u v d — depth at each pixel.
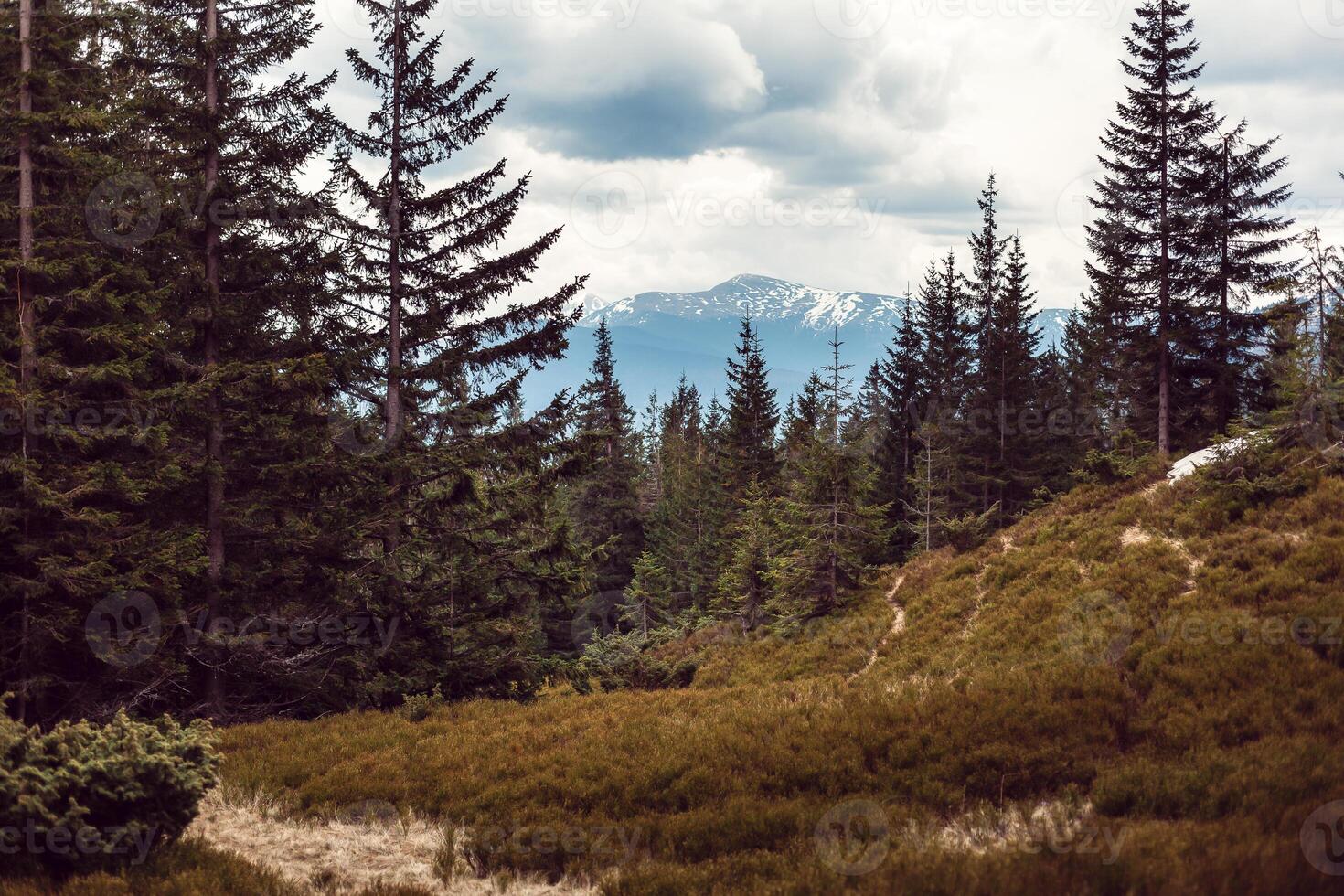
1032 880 6.16
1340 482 16.11
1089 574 17.86
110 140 14.90
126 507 14.48
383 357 18.33
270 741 13.46
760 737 12.01
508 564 19.45
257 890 7.07
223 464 15.48
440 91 17.88
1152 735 10.14
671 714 14.48
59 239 12.86
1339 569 13.32
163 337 14.59
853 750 11.04
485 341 18.61
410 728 14.16
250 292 16.20
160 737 8.20
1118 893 5.92
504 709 15.91
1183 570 15.93
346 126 16.81
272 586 16.61
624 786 10.61
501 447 18.70
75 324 13.81
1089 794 9.12
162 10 15.40
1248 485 17.23
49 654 13.27
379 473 17.30
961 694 12.42
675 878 7.83
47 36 12.60
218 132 15.04
